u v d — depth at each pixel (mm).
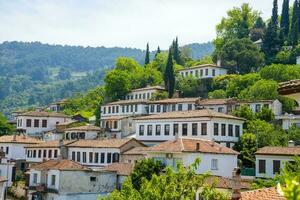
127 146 79688
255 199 21938
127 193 30266
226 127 77938
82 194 65188
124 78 146125
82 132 108125
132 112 116250
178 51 181750
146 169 53625
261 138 77375
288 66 123188
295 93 13023
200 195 23531
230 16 180875
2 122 129500
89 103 183500
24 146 102750
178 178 23312
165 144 61906
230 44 147125
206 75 139250
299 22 157125
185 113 81375
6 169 85750
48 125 129000
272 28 153125
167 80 134250
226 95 123375
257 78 121312
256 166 63312
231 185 43625
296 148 61625
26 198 75750
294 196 6957
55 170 65562
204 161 58406
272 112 90562
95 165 82125
